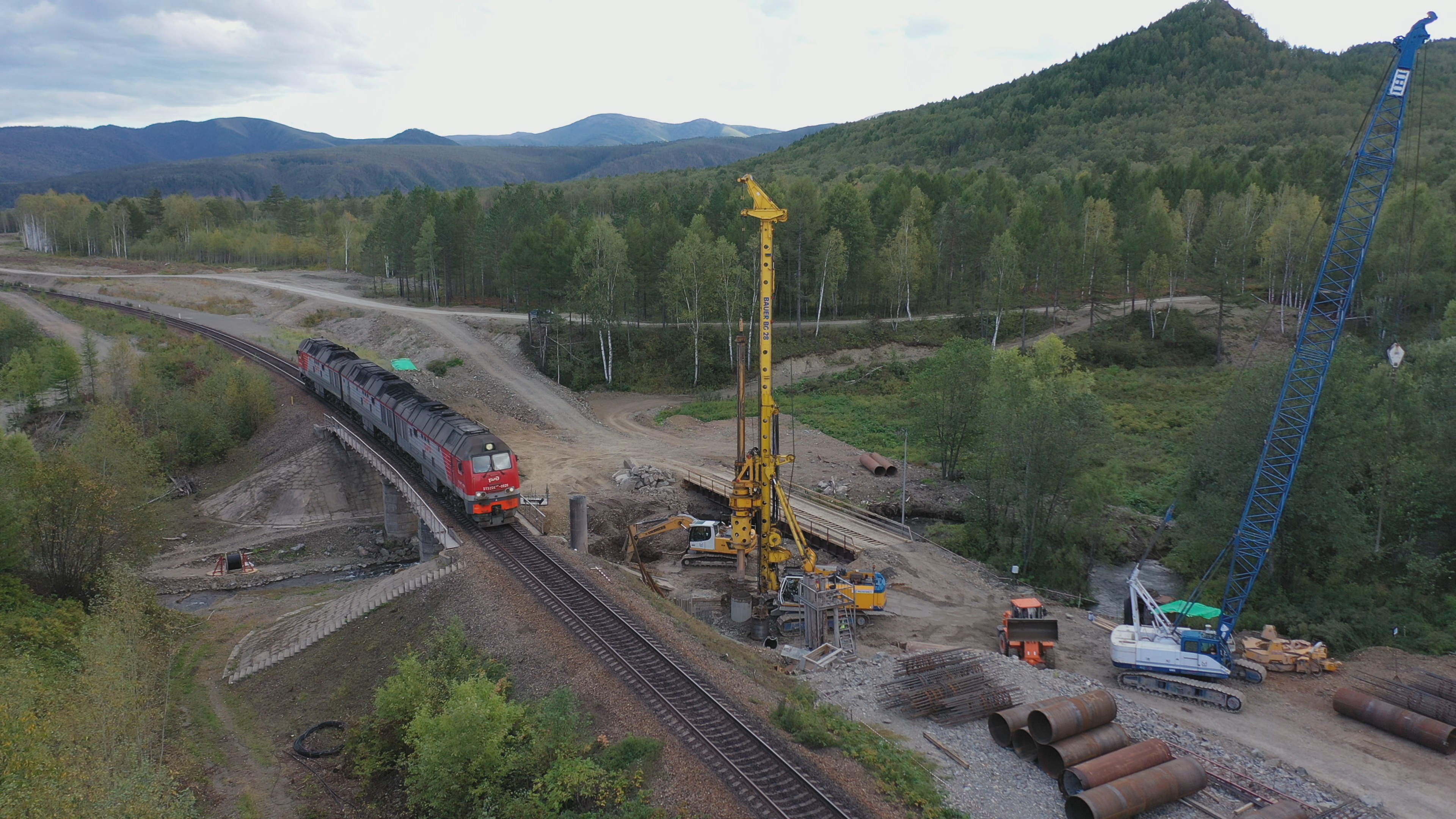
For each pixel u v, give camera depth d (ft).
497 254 373.20
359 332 342.85
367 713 109.09
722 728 86.99
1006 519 179.83
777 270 343.26
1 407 261.85
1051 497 172.55
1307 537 139.95
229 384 248.93
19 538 147.33
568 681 98.27
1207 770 89.40
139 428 237.86
